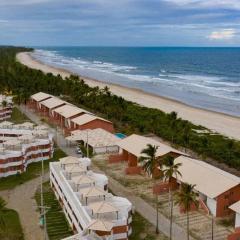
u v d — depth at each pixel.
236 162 114.81
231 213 85.44
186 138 134.00
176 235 76.88
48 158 122.00
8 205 89.88
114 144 127.94
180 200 72.75
